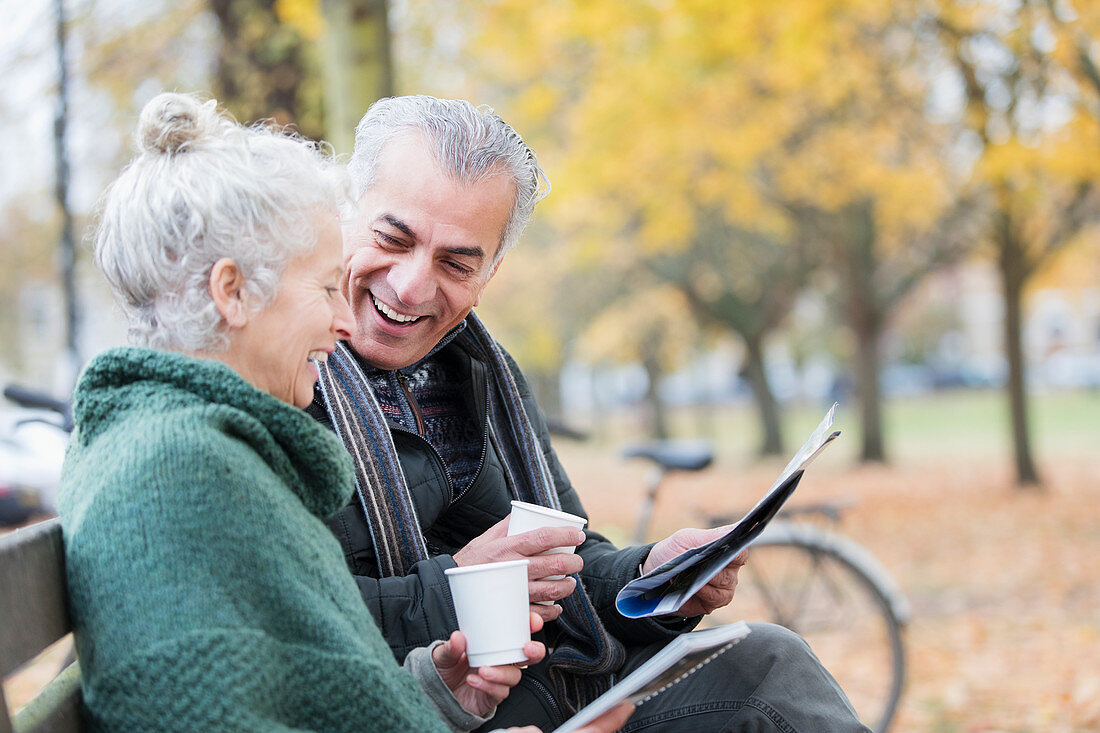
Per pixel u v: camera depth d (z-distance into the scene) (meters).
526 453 2.12
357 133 1.95
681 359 30.84
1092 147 9.37
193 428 1.23
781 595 4.74
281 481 1.33
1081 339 60.34
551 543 1.69
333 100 4.54
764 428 21.56
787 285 19.91
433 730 1.30
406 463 1.93
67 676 1.36
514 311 23.81
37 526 1.21
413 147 1.86
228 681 1.12
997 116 9.84
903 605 4.16
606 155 10.89
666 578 1.72
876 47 10.76
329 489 1.39
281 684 1.19
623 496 15.43
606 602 2.04
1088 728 4.29
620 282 21.89
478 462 2.08
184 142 1.40
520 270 20.81
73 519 1.23
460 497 2.01
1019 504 12.30
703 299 20.47
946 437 26.38
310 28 5.90
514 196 1.95
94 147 7.96
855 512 12.44
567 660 1.93
